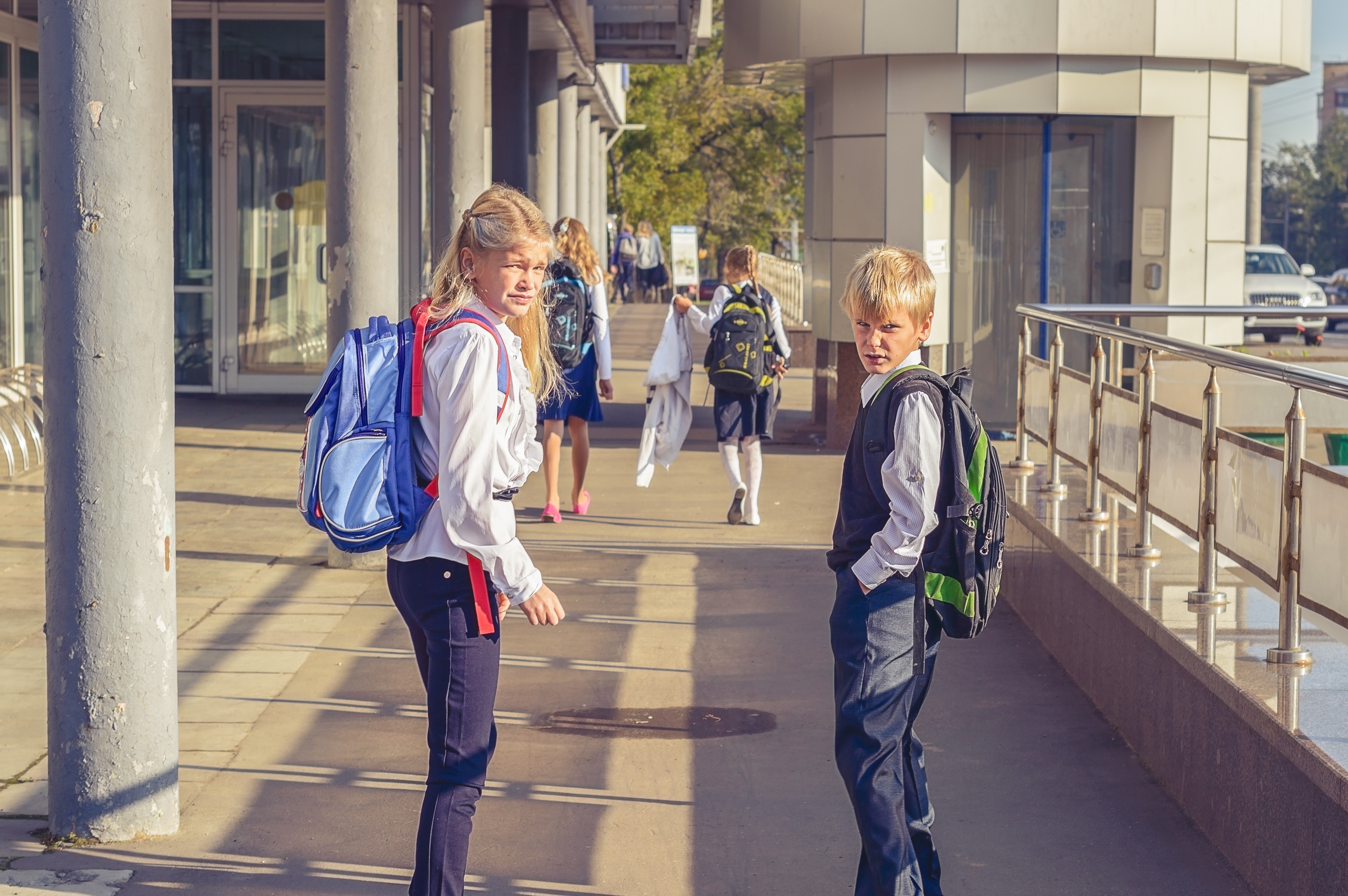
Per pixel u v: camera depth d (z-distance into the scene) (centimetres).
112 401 401
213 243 1531
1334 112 8519
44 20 391
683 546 841
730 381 870
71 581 409
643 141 4950
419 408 330
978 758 494
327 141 763
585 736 519
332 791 462
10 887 383
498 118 1533
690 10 1778
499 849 420
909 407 335
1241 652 426
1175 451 531
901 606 343
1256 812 386
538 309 370
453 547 332
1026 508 677
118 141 392
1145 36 1153
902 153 1171
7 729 512
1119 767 484
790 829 436
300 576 758
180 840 420
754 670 601
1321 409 804
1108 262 1223
